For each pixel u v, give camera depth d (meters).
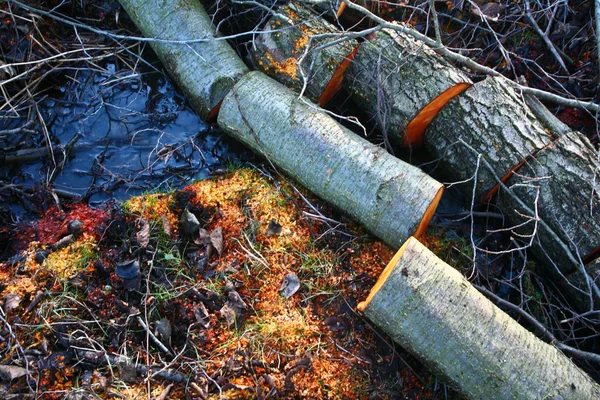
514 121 1.99
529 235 1.95
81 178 2.21
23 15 2.37
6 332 1.79
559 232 1.93
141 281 1.91
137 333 1.83
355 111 2.35
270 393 1.73
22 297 1.85
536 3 2.39
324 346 1.85
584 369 1.88
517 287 2.03
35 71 2.34
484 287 1.98
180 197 2.08
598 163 1.91
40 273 1.89
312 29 2.13
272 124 2.05
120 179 2.19
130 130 2.33
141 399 1.71
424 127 2.16
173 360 1.77
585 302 1.93
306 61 2.14
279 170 2.13
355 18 2.35
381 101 2.11
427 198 1.88
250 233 2.02
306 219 2.06
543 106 2.06
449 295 1.69
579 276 1.91
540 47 2.35
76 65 2.42
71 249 1.95
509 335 1.67
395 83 2.09
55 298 1.85
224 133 2.30
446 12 2.40
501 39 2.37
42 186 2.13
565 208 1.91
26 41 2.35
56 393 1.70
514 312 1.97
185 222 2.00
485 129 2.01
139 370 1.76
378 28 1.96
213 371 1.77
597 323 1.89
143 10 2.26
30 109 2.31
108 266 1.92
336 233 2.04
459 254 2.05
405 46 2.09
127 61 2.46
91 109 2.37
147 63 2.39
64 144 2.28
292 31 2.15
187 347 1.81
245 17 2.45
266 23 2.30
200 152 2.26
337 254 2.00
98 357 1.76
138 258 1.95
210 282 1.92
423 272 1.70
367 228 1.99
